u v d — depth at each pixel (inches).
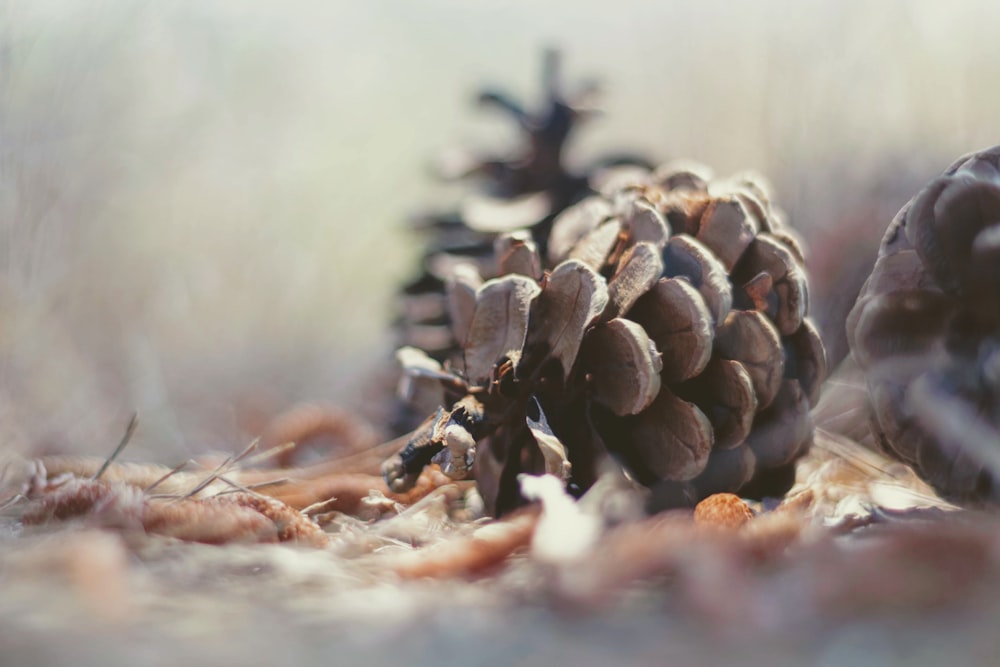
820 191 24.9
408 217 27.7
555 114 25.9
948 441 15.5
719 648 12.5
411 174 45.9
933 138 26.0
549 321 15.9
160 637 12.6
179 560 14.0
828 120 25.7
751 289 16.1
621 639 12.6
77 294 23.3
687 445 15.6
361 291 39.6
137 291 28.0
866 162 25.4
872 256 22.3
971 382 15.4
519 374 15.9
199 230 34.1
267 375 32.3
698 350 15.4
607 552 13.6
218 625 12.8
